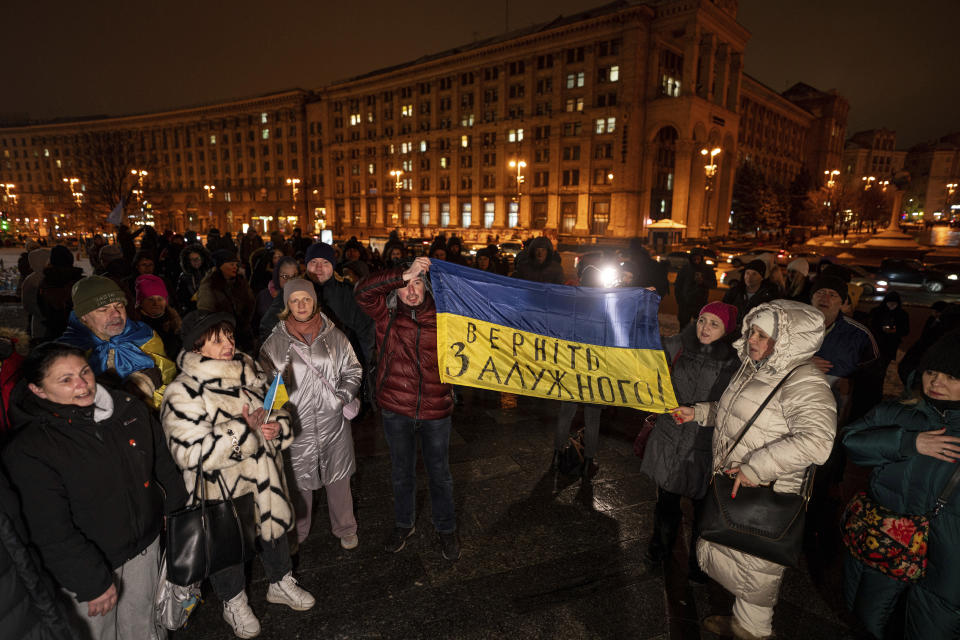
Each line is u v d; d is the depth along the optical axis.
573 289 3.27
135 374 2.62
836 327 3.79
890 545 2.22
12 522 1.73
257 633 2.61
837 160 111.25
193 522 2.27
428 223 73.88
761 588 2.46
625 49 54.28
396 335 3.10
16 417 1.89
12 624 1.73
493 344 3.19
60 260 5.47
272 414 2.58
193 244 7.73
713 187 61.16
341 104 81.06
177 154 98.69
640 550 3.39
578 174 59.66
